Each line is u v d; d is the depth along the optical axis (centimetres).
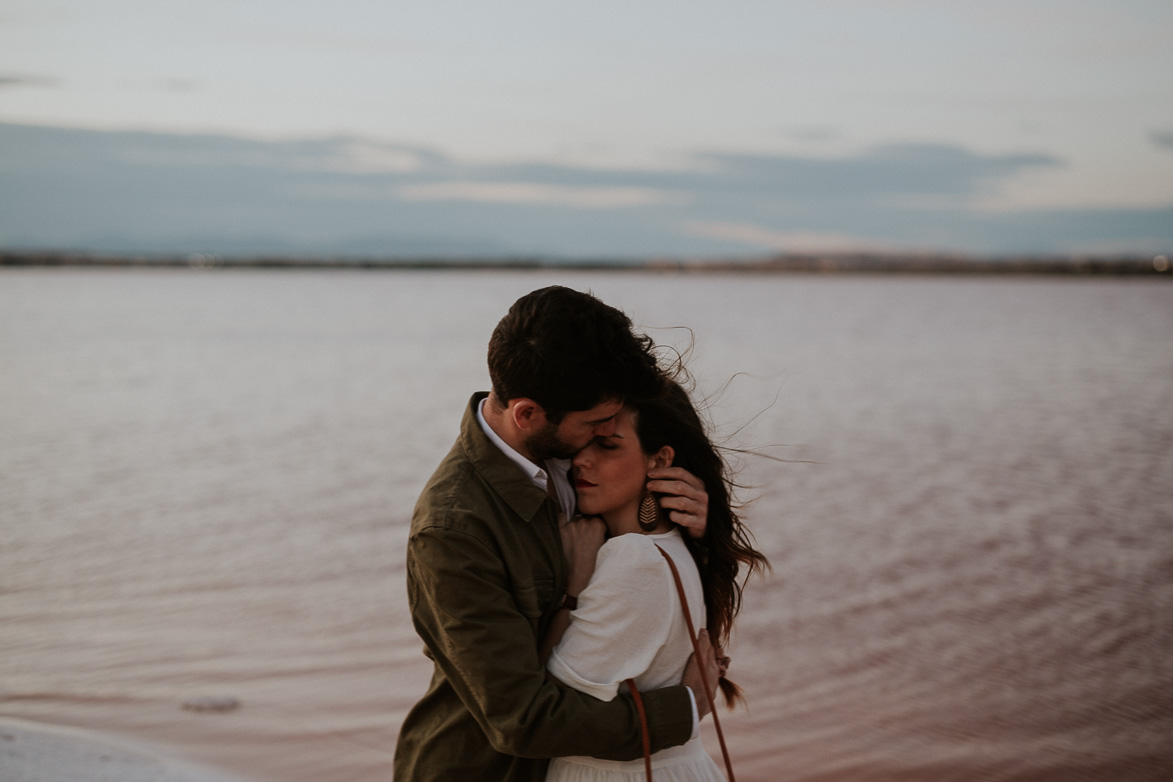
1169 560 905
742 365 2939
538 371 185
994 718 557
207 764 467
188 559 891
